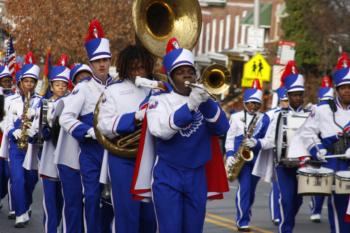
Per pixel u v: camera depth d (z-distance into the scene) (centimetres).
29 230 1761
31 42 4097
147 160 1132
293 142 1506
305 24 5562
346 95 1459
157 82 1107
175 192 1098
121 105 1214
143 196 1135
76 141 1405
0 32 4334
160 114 1084
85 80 1383
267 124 1869
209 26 8612
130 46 1230
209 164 1130
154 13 1171
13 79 2477
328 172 1417
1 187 1986
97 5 4262
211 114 1095
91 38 1366
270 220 2072
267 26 7400
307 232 1906
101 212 1361
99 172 1353
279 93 1989
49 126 1482
